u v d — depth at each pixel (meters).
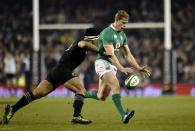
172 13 110.88
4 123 35.84
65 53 35.53
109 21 109.88
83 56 35.62
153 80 99.44
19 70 92.00
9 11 110.50
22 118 41.59
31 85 88.06
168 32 92.81
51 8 112.44
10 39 104.94
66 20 111.25
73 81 35.84
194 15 110.50
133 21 111.44
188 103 61.34
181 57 101.19
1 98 77.00
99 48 37.28
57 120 39.94
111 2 111.44
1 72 93.75
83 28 101.62
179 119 40.50
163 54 99.06
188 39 106.31
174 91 89.88
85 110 51.22
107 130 32.66
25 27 109.12
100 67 36.81
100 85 38.41
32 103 61.88
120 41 37.25
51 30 108.38
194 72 99.06
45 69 98.62
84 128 33.81
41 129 33.38
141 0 111.62
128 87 36.09
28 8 110.88
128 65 91.38
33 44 98.44
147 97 79.44
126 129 33.16
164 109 51.81
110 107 55.62
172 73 89.75
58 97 81.94
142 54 101.88
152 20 111.12
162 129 33.12
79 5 111.88
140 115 44.53
